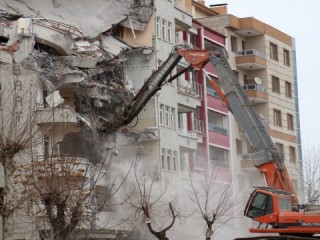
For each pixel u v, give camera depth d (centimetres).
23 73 6475
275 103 10700
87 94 7038
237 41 10438
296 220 5078
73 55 7044
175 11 8481
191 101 8494
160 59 8075
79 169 5716
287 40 11175
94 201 6294
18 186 5878
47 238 5253
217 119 9600
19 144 5188
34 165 5506
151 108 7838
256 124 5366
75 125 6506
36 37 6775
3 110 6150
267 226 5178
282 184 5262
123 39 7956
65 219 5175
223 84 5531
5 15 7006
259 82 10169
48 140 6456
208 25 10206
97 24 7675
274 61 10794
